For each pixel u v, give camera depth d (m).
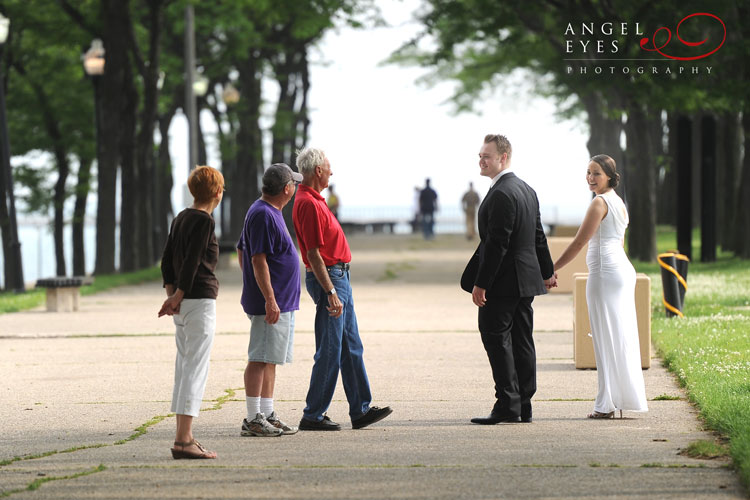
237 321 42.69
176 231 18.45
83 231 101.31
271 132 112.00
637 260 72.31
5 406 24.36
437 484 16.16
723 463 17.41
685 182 67.69
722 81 63.88
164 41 93.81
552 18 72.56
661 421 21.73
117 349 34.53
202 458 18.34
